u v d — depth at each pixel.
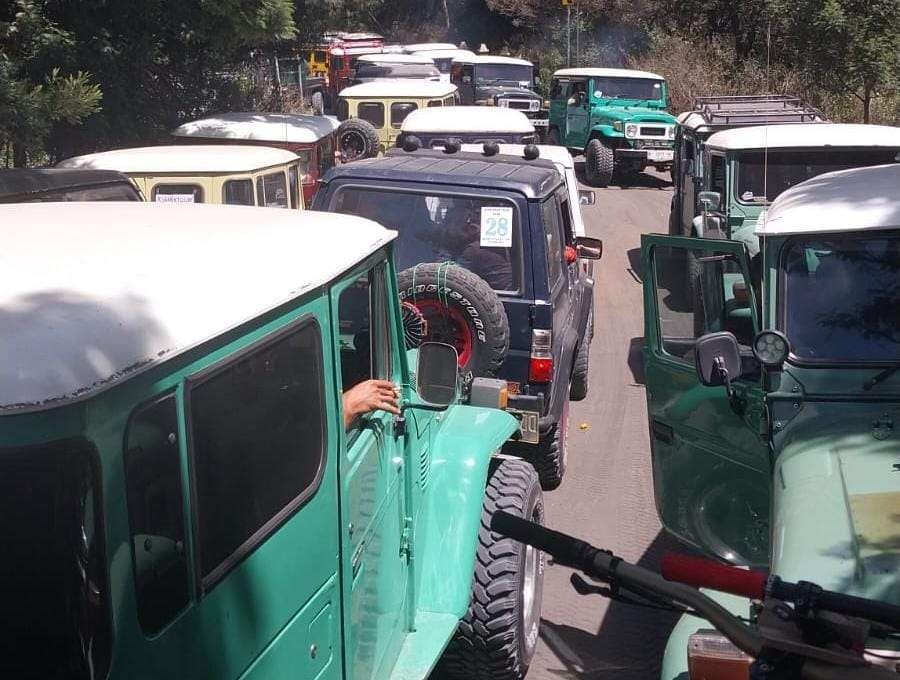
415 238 6.60
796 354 4.12
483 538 4.48
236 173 8.86
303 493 2.87
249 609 2.59
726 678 3.09
